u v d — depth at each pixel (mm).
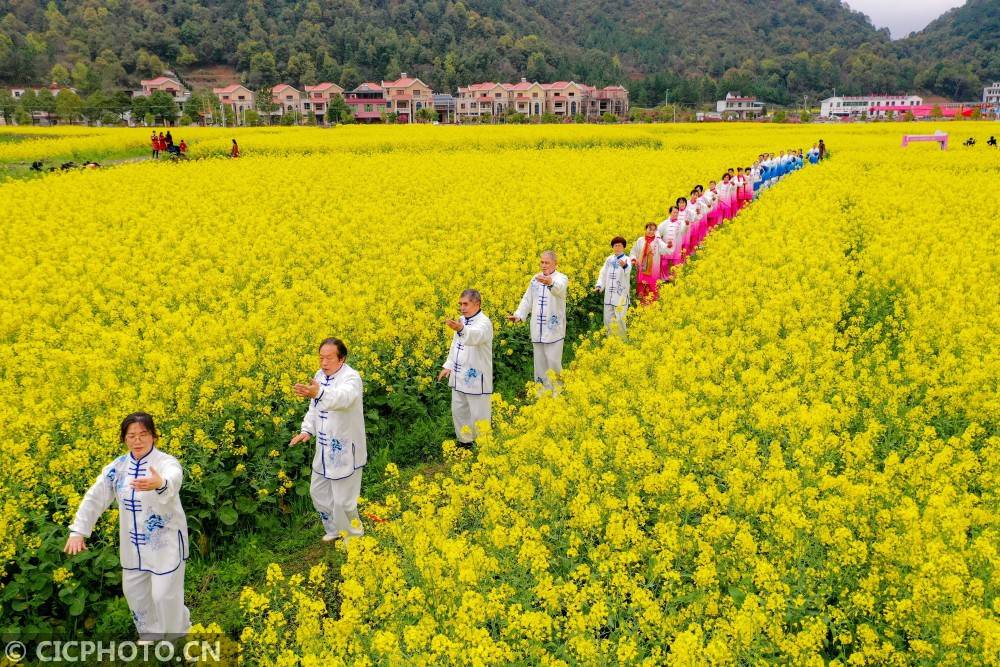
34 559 6320
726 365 9648
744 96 170125
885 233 17047
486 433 7691
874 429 7445
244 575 7055
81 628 6266
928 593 4918
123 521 5598
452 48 165625
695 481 6891
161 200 22844
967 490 6941
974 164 30109
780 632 4840
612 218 18578
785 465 7223
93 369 8969
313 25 162125
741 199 22938
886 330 11859
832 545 5699
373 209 21078
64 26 147375
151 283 13547
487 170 29797
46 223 18859
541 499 6598
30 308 11773
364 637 5230
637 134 48469
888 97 172250
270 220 20281
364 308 11367
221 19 161750
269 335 9523
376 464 8953
